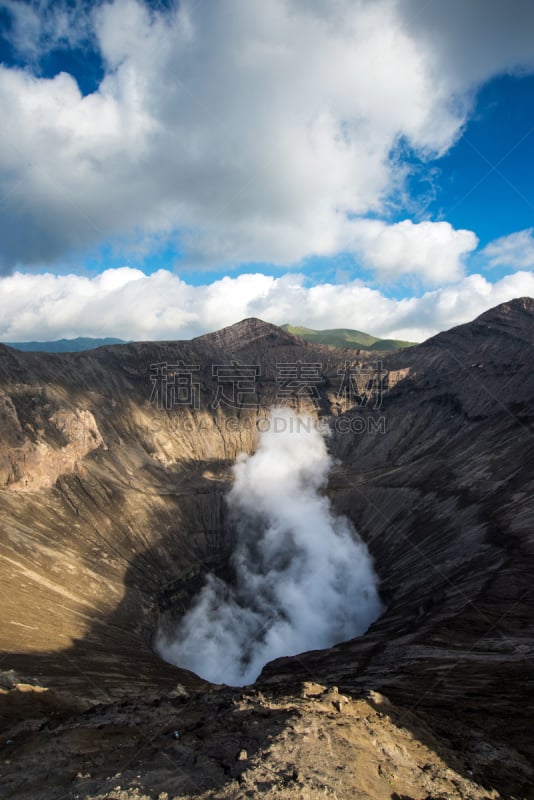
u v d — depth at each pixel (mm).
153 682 58688
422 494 124500
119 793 16703
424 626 68062
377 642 70500
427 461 145500
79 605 85438
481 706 40344
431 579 89375
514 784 23500
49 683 48594
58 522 107625
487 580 73500
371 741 22469
